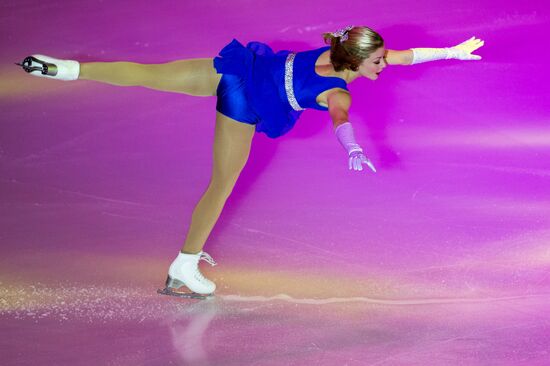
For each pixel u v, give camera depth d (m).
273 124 18.30
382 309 18.16
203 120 28.05
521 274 19.41
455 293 18.72
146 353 16.52
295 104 18.05
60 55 31.77
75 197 23.73
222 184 18.78
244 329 17.52
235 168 18.66
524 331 17.02
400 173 24.64
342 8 33.25
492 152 25.45
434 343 16.66
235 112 18.12
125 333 17.36
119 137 27.06
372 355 16.28
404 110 27.72
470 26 31.80
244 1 34.34
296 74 17.91
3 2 35.97
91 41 32.59
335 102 17.22
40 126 27.70
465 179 24.16
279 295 18.97
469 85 28.89
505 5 32.91
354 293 18.91
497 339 16.75
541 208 22.50
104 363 16.11
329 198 23.55
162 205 23.39
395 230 21.73
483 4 33.03
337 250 20.89
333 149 26.23
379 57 17.67
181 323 17.84
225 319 18.00
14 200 23.48
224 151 18.52
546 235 21.11
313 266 20.19
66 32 33.38
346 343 16.78
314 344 16.77
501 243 20.84
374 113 27.59
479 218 22.11
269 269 20.14
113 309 18.41
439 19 32.25
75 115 28.39
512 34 31.28
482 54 30.39
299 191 23.98
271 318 17.97
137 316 18.14
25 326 17.53
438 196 23.36
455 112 27.53
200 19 33.41
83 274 19.89
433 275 19.53
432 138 26.31
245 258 20.67
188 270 18.94
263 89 18.00
